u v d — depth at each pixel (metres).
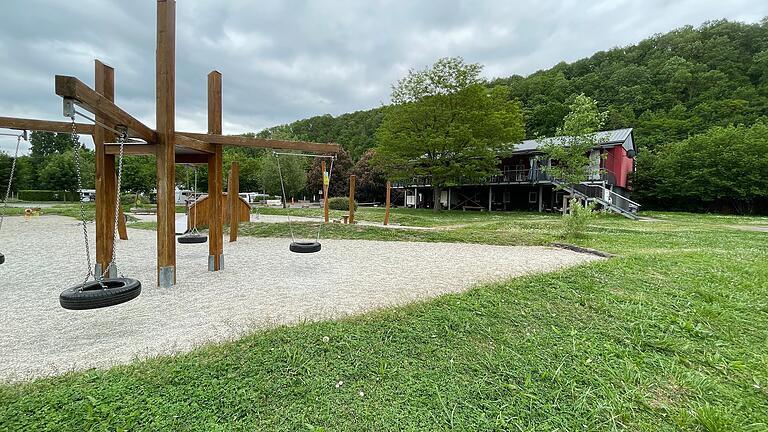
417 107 21.47
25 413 1.81
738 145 24.11
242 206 13.51
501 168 26.19
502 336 2.89
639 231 11.10
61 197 34.94
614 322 3.22
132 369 2.26
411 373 2.33
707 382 2.32
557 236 9.39
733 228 12.77
